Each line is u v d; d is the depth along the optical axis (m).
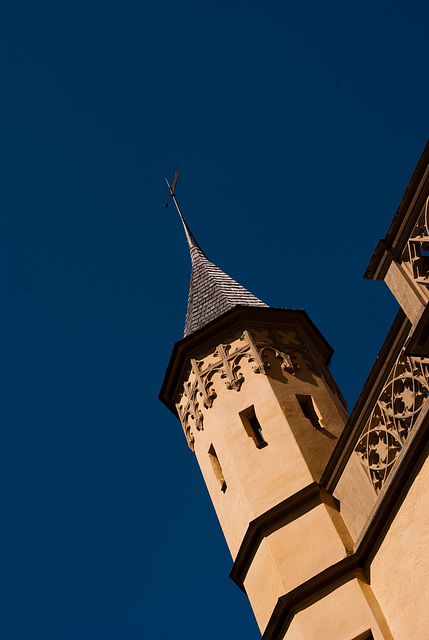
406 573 17.34
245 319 24.73
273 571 20.25
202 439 23.78
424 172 16.39
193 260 29.58
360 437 18.73
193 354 24.75
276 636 19.72
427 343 16.44
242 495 21.77
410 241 16.73
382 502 17.84
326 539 19.84
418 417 16.88
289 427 22.23
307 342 24.91
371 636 18.16
